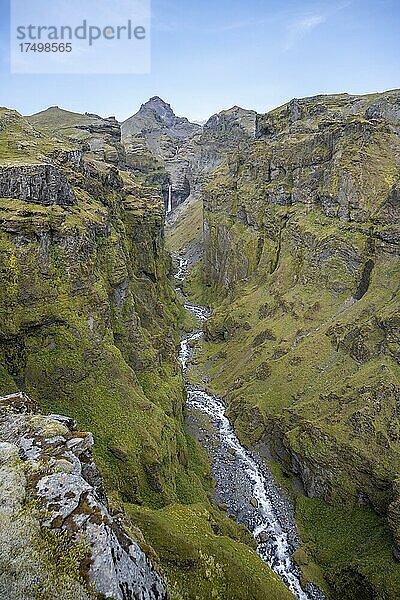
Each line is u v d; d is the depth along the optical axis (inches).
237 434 3769.7
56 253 2672.2
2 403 1397.6
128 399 2758.4
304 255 5132.9
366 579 2363.4
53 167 2915.8
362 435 2974.9
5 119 4298.7
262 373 4168.3
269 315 5118.1
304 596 2402.8
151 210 5629.9
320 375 3759.8
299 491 3198.8
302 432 3265.3
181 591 1485.0
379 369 3341.5
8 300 2404.0
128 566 968.3
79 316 2701.8
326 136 5639.8
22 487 1016.9
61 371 2522.1
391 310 3671.3
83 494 1021.2
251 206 6648.6
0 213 2504.9
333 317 4338.1
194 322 6501.0
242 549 1977.1
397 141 5206.7
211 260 7819.9
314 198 5546.3
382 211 4394.7
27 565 876.6
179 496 2662.4
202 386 4694.9
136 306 4136.3
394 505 2529.5
